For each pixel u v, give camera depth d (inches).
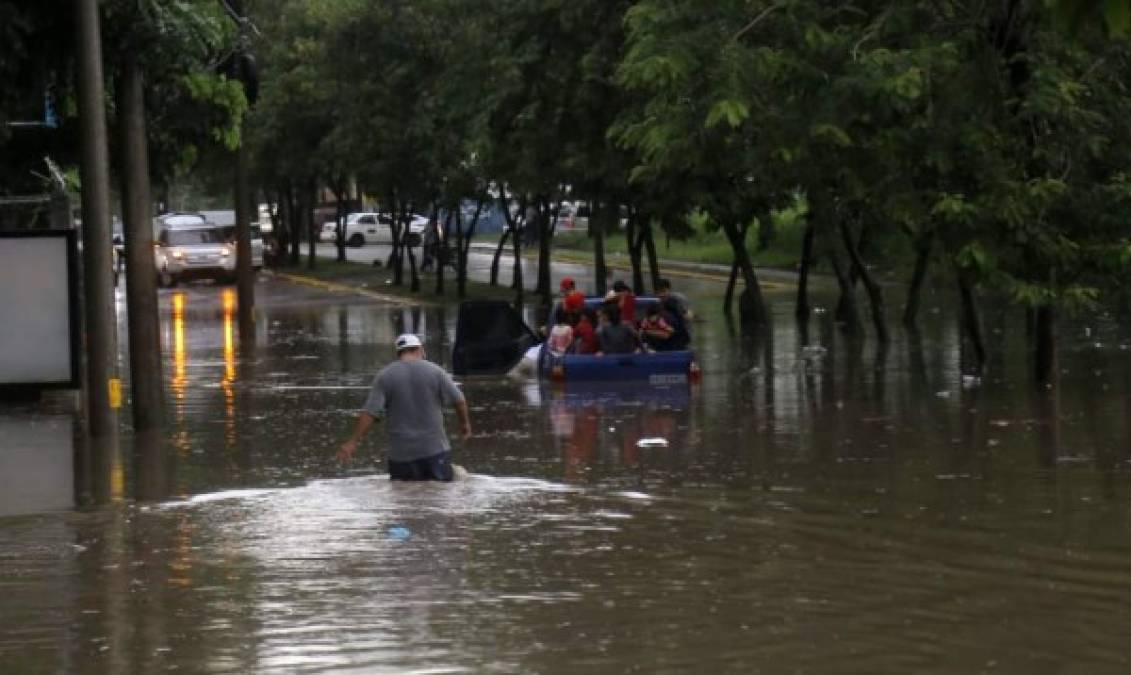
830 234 2199.8
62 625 672.4
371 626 659.4
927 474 1035.9
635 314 1834.4
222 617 679.7
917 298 2485.2
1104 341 2084.2
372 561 788.0
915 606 683.4
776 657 606.9
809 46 1360.7
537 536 848.9
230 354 2196.1
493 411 1488.7
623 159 2330.2
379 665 600.7
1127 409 1344.7
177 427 1401.3
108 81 1680.6
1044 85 1396.4
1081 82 1476.4
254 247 4562.0
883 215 1628.9
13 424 1446.9
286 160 4087.1
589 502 955.3
